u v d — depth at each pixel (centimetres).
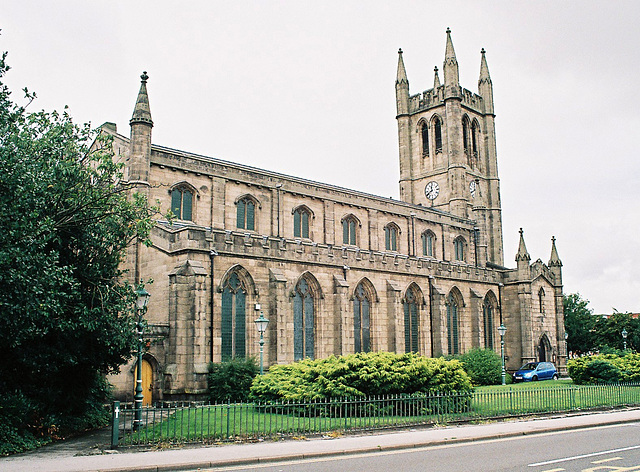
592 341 10781
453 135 10062
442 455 2317
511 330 8338
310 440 2702
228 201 6334
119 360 3509
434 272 7369
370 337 6475
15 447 2628
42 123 3281
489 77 11169
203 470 2083
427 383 3672
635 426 3322
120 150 5834
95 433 3212
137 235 3481
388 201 8094
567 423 3322
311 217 7119
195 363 4703
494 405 3900
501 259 10594
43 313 2778
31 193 2916
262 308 5397
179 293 4809
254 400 3956
